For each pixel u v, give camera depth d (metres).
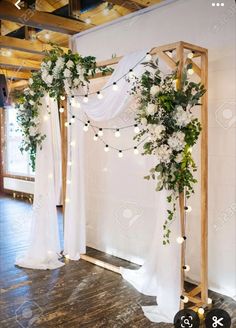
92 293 3.15
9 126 8.12
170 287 2.75
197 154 3.22
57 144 6.18
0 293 3.13
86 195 4.45
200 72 2.95
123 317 2.73
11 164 8.25
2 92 5.04
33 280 3.43
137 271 3.42
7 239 4.77
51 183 3.93
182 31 3.30
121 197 3.99
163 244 2.68
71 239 4.02
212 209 3.15
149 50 2.88
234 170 3.00
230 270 3.07
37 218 3.89
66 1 4.45
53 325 2.60
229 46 2.97
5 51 5.56
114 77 3.18
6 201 7.40
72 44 4.52
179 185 2.64
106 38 4.08
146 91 2.63
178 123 2.50
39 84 3.69
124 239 4.01
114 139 3.99
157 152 2.58
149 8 3.55
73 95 3.55
